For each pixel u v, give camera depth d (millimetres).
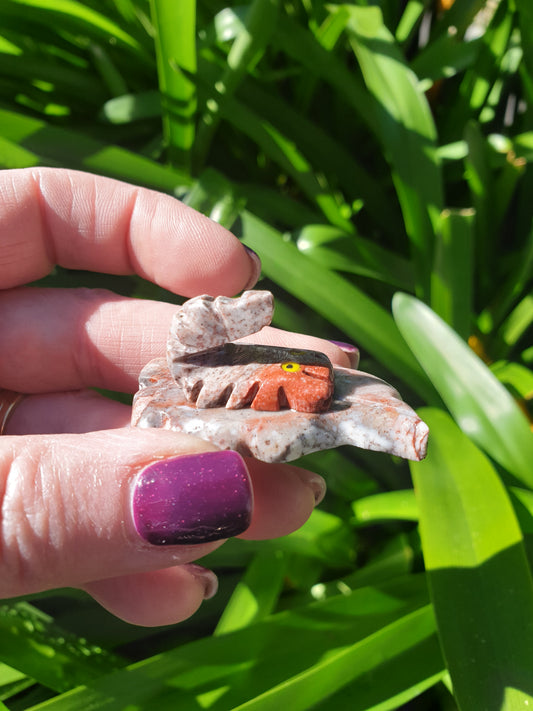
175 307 125
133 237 123
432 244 158
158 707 108
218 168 197
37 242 122
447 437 124
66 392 128
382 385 87
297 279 143
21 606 125
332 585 137
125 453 79
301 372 82
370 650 105
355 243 161
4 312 122
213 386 84
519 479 126
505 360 165
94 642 131
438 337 131
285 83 205
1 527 77
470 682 96
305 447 78
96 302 124
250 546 132
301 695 100
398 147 159
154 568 85
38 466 79
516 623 100
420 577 129
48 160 150
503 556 107
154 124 192
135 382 127
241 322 81
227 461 78
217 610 140
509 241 210
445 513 113
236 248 119
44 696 129
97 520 79
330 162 183
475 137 167
